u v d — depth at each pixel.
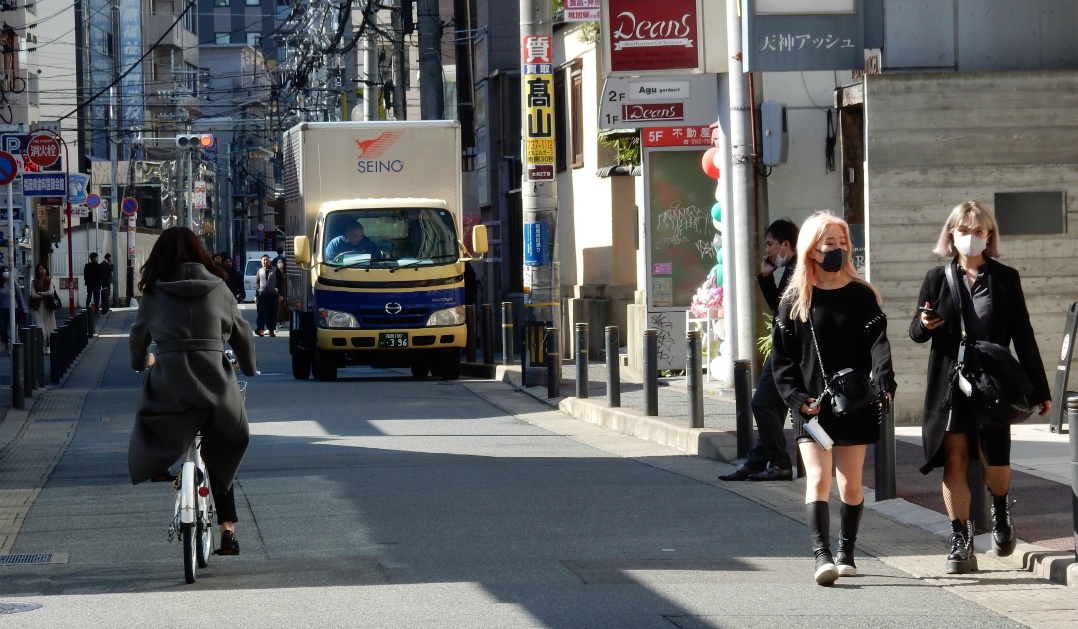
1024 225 19.55
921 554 11.49
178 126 107.19
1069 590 10.12
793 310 10.27
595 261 36.31
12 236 31.55
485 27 45.19
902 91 19.47
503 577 10.61
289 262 35.41
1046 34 20.70
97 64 102.44
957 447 10.66
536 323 28.73
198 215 113.44
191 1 47.25
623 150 33.28
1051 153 19.55
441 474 16.55
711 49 23.53
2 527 13.43
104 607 9.73
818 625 9.05
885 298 19.55
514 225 43.62
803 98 23.50
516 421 23.50
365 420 23.58
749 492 14.94
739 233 21.67
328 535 12.61
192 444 10.89
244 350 11.12
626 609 9.49
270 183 134.50
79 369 37.44
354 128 32.38
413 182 32.62
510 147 44.25
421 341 31.36
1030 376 10.52
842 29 20.06
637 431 20.89
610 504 14.18
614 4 23.56
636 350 31.86
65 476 17.22
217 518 10.95
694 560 11.30
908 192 19.52
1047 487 13.72
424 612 9.45
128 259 81.25
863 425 10.24
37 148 35.78
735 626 9.01
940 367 10.64
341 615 9.38
